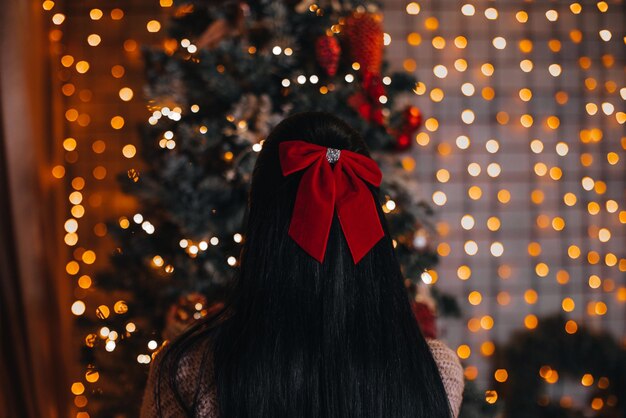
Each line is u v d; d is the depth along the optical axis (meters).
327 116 0.96
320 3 1.93
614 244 2.91
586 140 2.92
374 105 1.90
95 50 2.80
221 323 0.89
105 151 2.79
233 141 1.79
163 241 1.91
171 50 2.02
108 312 1.93
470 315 2.90
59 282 2.57
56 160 2.62
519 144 2.94
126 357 1.85
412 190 2.04
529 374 2.75
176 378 0.88
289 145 0.90
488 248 2.92
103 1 2.80
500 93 2.93
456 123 2.91
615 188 2.91
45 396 2.29
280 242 0.87
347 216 0.87
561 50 2.92
